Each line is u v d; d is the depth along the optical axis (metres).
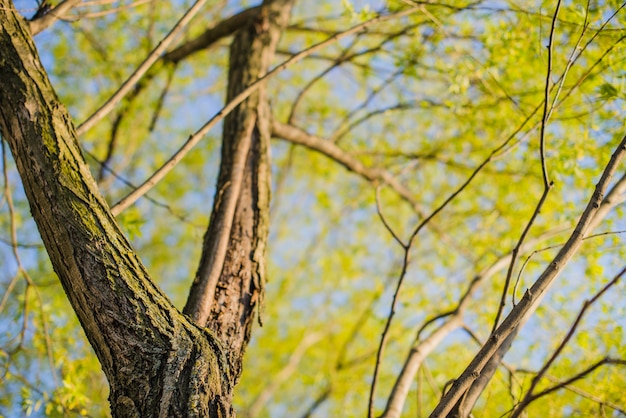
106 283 2.44
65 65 6.99
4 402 4.98
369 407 3.00
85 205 2.52
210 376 2.44
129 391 2.37
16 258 4.15
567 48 4.36
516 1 4.39
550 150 4.58
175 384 2.37
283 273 9.84
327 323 9.71
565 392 4.73
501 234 5.73
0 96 2.65
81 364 4.61
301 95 5.25
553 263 2.36
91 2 3.23
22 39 2.78
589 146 4.46
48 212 2.49
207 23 7.32
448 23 4.88
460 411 2.45
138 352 2.40
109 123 7.04
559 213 4.80
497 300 5.35
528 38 4.37
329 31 5.61
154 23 6.88
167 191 8.66
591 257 4.67
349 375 8.20
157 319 2.45
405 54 5.22
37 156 2.55
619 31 3.82
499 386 5.06
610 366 4.31
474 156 5.80
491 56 4.45
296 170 9.09
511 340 2.63
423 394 6.96
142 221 3.95
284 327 9.75
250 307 3.08
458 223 6.25
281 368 9.71
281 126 5.04
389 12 4.90
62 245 2.47
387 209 7.70
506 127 4.87
